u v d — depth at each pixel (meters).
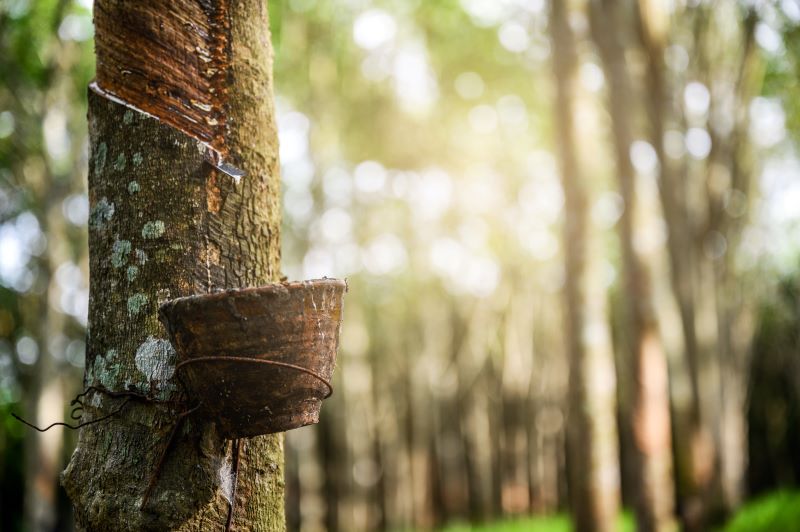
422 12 17.28
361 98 18.70
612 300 24.28
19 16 10.91
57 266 12.79
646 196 10.34
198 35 2.30
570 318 8.73
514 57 17.33
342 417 21.19
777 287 24.20
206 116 2.29
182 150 2.25
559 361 25.12
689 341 13.67
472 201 22.27
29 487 12.30
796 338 24.67
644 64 12.86
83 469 2.13
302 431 18.33
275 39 7.40
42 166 13.71
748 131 15.63
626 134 10.68
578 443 8.45
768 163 18.59
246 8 2.40
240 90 2.35
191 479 2.06
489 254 24.03
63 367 16.41
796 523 11.47
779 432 25.62
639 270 10.04
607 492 8.28
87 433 2.17
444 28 17.47
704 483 13.59
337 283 2.03
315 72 17.53
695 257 14.61
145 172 2.24
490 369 26.44
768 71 16.73
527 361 24.81
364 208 20.81
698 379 13.64
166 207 2.23
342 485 21.14
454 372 25.89
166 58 2.25
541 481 24.08
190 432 2.08
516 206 22.75
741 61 15.00
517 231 23.23
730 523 13.52
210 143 2.28
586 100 9.22
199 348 1.90
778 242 21.30
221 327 1.88
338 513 21.62
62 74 11.65
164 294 2.18
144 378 2.12
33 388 12.55
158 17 2.24
